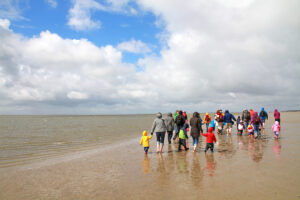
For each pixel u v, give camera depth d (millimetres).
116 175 6652
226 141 13023
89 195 5039
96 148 12930
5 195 5285
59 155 10992
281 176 5547
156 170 6992
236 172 6121
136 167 7598
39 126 35844
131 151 11281
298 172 5840
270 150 9195
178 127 13633
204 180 5594
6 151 12328
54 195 5168
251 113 19172
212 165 7156
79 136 19891
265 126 22969
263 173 5871
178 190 4984
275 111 16906
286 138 12906
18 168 8297
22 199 4992
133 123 44125
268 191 4578
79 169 7668
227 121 15156
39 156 10836
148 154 10180
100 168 7688
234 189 4809
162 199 4523
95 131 25094
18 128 31078
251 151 9234
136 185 5555
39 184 6082
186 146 11633
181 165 7461
